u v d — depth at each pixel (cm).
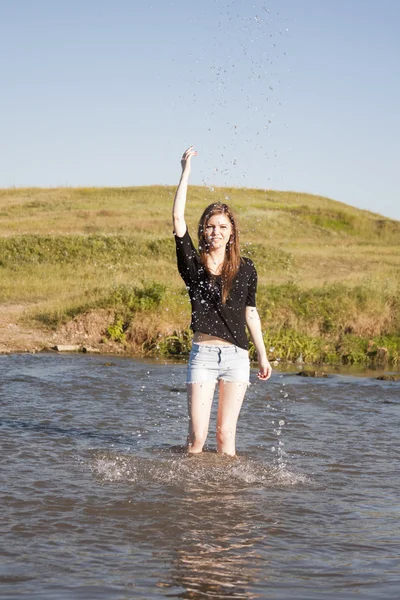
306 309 1493
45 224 3656
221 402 543
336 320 1462
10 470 510
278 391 899
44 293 1798
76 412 727
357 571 351
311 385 959
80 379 939
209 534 398
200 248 528
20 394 820
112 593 318
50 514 423
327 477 519
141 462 536
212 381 539
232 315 528
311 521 425
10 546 373
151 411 747
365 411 785
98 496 458
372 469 544
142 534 395
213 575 342
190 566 352
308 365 1232
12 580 330
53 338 1330
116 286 1532
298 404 816
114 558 361
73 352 1254
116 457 550
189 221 3812
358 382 1009
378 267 2822
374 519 432
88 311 1399
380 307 1531
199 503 450
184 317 1374
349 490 490
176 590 323
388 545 389
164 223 3709
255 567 353
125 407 764
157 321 1347
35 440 601
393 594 322
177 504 447
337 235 4491
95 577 336
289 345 1302
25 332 1351
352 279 2125
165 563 355
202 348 534
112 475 504
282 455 577
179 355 1270
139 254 2636
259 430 667
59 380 925
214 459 543
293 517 431
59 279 2067
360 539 397
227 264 524
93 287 1702
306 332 1401
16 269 2253
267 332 1346
